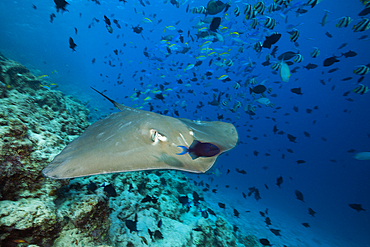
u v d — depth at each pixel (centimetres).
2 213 181
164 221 487
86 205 258
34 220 196
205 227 525
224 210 1310
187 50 1064
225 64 984
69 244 227
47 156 258
